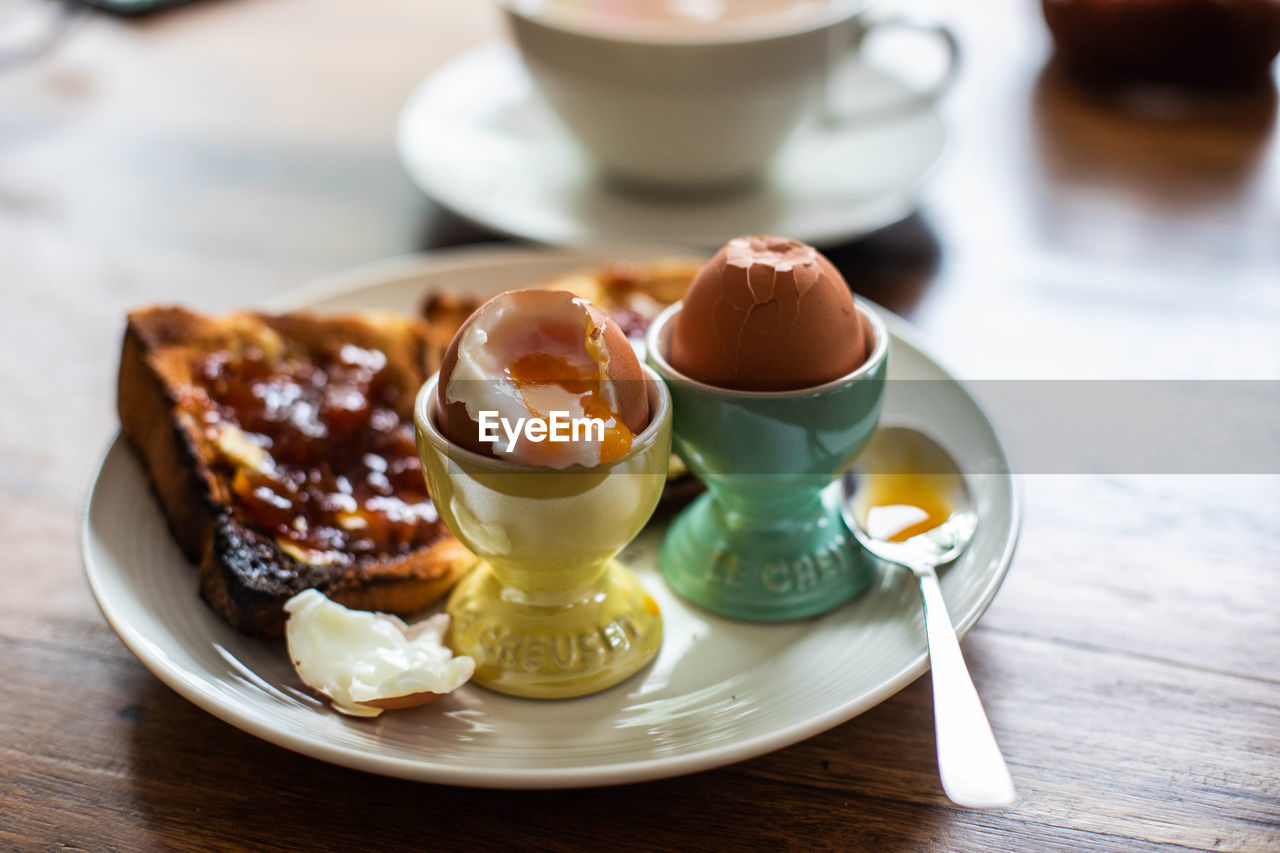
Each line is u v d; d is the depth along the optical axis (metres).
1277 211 0.65
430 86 0.71
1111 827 0.42
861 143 0.66
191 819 0.42
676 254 0.57
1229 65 0.75
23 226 0.64
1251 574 0.48
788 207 0.62
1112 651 0.45
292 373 0.51
